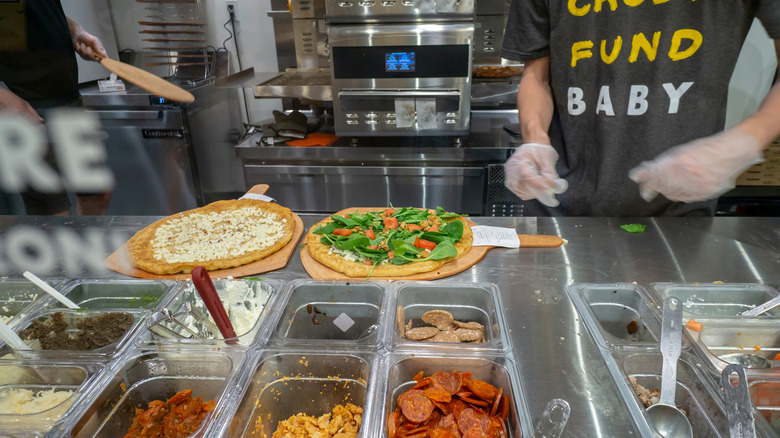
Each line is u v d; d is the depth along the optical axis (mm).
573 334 933
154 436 808
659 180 1088
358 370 872
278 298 1061
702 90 1341
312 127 2678
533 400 767
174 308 1046
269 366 877
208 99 2836
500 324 952
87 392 794
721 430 723
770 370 806
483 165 2354
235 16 3105
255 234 1411
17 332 943
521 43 1554
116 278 1148
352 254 1237
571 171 1611
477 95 2340
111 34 2877
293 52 3045
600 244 1290
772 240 1294
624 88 1400
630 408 744
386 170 2379
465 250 1247
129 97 2404
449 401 784
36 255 1249
